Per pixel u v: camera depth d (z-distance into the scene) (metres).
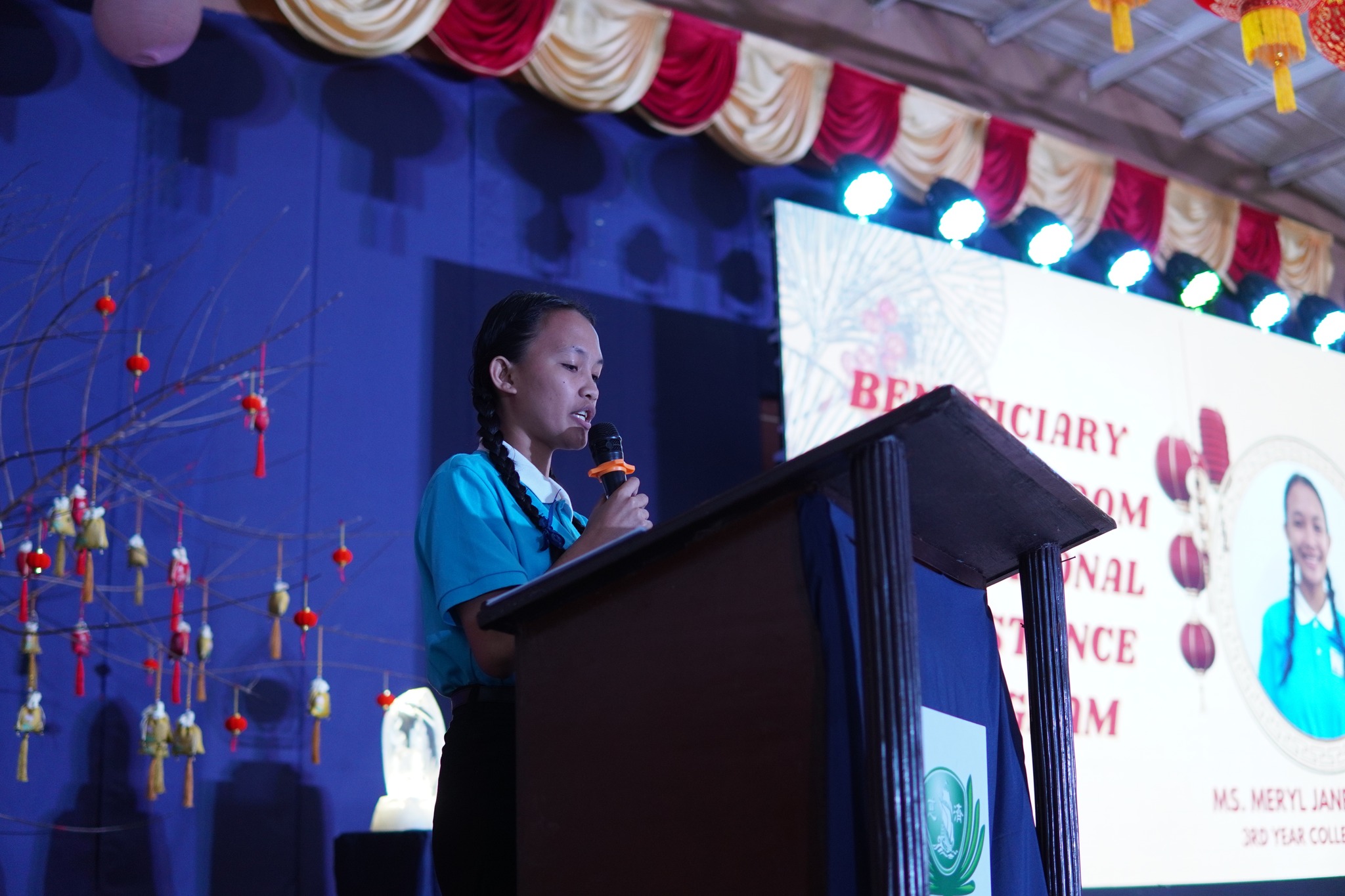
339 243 3.85
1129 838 4.49
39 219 3.41
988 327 4.74
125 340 3.43
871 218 4.91
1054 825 1.26
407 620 3.64
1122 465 4.91
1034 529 1.24
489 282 4.09
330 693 3.48
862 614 0.92
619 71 4.34
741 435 4.46
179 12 3.35
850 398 4.36
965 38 5.61
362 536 3.64
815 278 4.39
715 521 1.03
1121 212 5.47
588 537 1.31
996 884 1.19
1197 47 5.78
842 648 0.96
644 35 4.40
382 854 3.14
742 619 1.01
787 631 0.98
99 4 3.32
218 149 3.72
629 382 4.29
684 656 1.03
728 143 4.59
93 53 3.61
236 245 3.68
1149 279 5.58
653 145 4.57
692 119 4.49
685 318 4.46
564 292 4.23
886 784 0.88
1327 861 4.91
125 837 3.14
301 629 3.39
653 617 1.06
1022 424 4.71
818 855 0.91
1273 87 5.91
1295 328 5.98
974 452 1.03
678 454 4.30
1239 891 4.71
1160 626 4.80
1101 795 4.48
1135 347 5.10
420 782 3.41
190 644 3.32
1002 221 5.14
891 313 4.52
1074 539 1.29
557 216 4.29
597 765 1.06
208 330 3.56
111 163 3.55
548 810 1.07
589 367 1.61
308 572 3.53
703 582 1.04
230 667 3.36
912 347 4.54
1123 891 4.50
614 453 1.67
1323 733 5.08
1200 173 6.28
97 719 3.17
